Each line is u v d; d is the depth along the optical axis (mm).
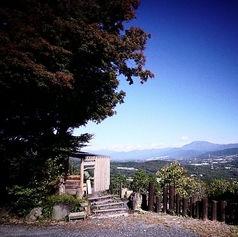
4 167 13062
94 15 13023
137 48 14312
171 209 13398
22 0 11289
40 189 12023
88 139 13836
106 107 15984
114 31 14359
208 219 12219
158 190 22797
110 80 13703
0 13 10773
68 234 9312
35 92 12398
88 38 11617
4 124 13195
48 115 14266
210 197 16656
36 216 11547
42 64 11406
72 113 14297
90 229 10047
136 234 9367
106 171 19344
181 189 20156
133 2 13609
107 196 15656
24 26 10680
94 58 12664
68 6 12320
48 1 12164
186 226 10672
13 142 13266
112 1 12953
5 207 12172
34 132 13594
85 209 12609
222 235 9383
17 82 10922
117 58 12844
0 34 10383
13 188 11711
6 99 12461
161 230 9977
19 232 9555
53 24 11195
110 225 10711
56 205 11906
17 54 10039
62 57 11430
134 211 13625
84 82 13617
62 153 13211
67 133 14141
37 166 12070
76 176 16047
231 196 15875
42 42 10562
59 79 11047
